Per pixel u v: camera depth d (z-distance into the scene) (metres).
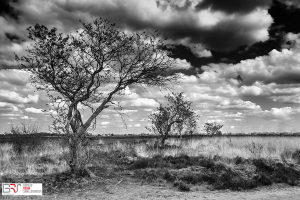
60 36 10.28
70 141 9.96
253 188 9.37
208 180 9.85
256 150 14.80
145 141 23.55
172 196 7.97
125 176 10.52
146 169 11.25
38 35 10.00
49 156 13.59
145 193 8.25
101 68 10.34
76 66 10.43
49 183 8.80
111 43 10.42
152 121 19.27
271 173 10.96
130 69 10.62
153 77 10.94
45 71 9.98
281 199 7.55
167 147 18.08
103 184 9.23
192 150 16.77
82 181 9.30
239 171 10.82
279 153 14.52
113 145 18.28
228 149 15.81
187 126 22.25
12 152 14.84
